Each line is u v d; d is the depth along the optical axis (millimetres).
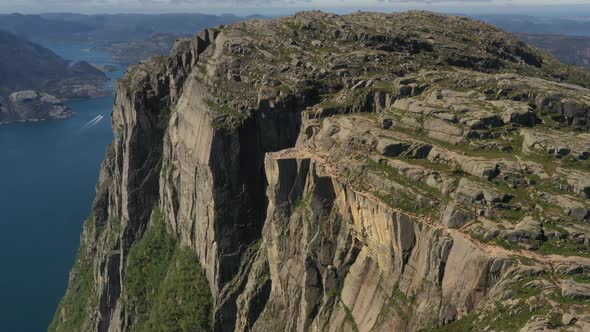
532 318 54656
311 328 84812
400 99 95500
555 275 58281
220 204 112188
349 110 103375
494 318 57719
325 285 84062
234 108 114938
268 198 107938
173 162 135625
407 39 136875
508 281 59125
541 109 86438
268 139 113375
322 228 85312
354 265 80688
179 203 133125
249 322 103812
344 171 83188
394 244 72250
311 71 118938
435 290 66312
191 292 118188
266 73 121562
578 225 63156
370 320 74438
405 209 71625
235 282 111562
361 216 77625
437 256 66125
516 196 68312
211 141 110812
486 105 87562
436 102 90000
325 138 93625
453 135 80938
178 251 131500
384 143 81812
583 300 54844
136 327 135000
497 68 138750
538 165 72312
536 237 62500
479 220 66188
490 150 77562
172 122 136125
